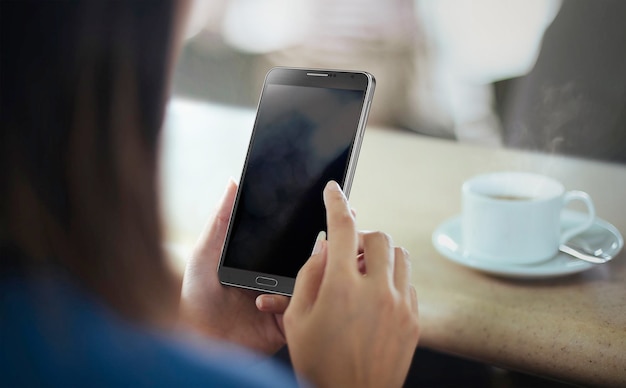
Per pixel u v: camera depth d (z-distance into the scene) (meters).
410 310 0.52
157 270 0.36
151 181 0.36
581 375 0.64
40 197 0.34
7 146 0.34
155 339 0.34
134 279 0.35
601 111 1.13
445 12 1.37
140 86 0.35
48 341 0.34
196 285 0.69
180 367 0.34
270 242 0.69
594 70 1.20
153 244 0.36
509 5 1.30
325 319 0.50
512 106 1.23
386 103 1.29
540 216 0.73
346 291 0.51
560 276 0.72
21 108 0.33
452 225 0.83
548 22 1.28
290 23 1.42
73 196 0.34
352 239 0.53
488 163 1.05
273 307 0.66
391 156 1.10
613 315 0.65
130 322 0.35
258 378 0.35
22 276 0.35
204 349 0.36
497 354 0.66
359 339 0.51
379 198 0.95
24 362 0.33
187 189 1.01
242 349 0.66
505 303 0.68
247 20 1.41
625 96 1.16
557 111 1.14
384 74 1.36
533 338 0.65
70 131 0.34
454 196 0.95
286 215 0.69
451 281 0.73
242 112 1.32
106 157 0.34
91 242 0.35
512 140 1.12
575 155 1.04
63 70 0.33
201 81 1.39
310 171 0.70
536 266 0.73
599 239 0.79
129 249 0.35
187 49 1.41
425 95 1.29
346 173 0.69
